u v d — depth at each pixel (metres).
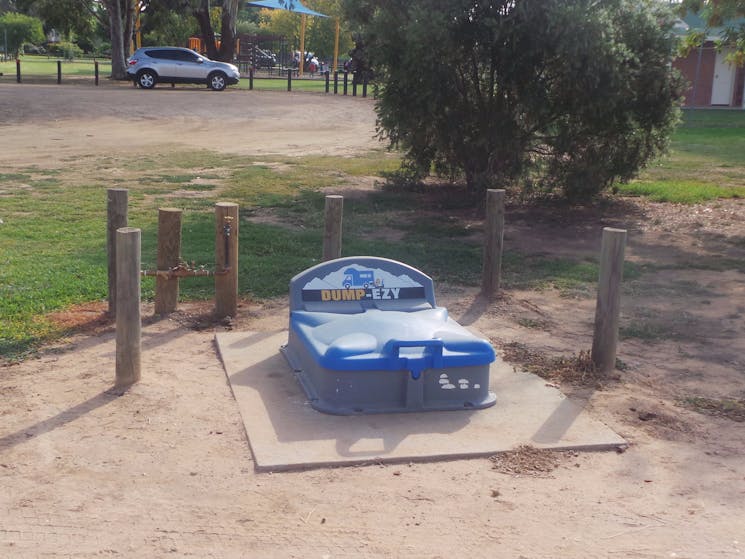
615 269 6.14
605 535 4.07
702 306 8.40
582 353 6.56
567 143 13.05
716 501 4.44
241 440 4.99
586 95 12.30
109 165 16.91
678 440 5.20
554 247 11.02
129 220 11.48
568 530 4.11
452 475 4.64
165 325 7.21
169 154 18.86
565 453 4.96
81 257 9.36
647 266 10.05
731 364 6.70
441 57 12.40
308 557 3.81
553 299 8.51
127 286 5.61
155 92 33.41
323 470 4.65
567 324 7.66
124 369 5.71
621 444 5.07
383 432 5.11
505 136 12.97
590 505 4.36
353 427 5.17
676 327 7.69
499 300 8.34
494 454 4.89
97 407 5.39
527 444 5.02
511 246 10.99
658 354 6.92
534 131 13.37
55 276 8.48
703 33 14.23
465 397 5.55
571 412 5.52
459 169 14.23
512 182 13.67
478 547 3.93
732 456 4.99
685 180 16.69
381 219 12.39
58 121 24.02
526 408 5.57
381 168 17.52
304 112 28.62
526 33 12.03
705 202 14.33
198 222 11.48
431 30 11.93
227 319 7.38
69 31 47.75
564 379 6.16
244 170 16.78
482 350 5.54
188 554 3.80
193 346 6.71
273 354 6.47
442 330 5.70
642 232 12.10
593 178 13.26
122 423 5.16
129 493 4.33
